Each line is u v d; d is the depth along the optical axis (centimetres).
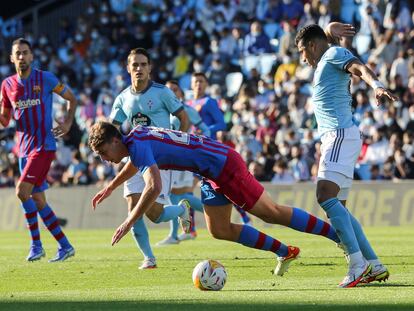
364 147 6544
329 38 2777
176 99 3322
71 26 9688
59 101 8650
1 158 7912
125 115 3391
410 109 6538
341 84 2491
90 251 4134
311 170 6550
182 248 4150
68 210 6700
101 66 8956
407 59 7169
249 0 8725
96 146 2341
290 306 2020
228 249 3991
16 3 10138
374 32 7719
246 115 7256
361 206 5891
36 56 9369
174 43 8725
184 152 2433
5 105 3688
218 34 8550
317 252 3641
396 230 5269
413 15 7800
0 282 2797
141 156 2331
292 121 7075
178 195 4484
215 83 8006
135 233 3164
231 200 2511
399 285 2428
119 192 6506
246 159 6781
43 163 3612
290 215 2542
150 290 2448
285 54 7856
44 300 2248
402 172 6284
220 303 2100
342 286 2414
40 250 3631
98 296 2314
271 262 3262
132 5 9456
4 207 6906
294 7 8388
